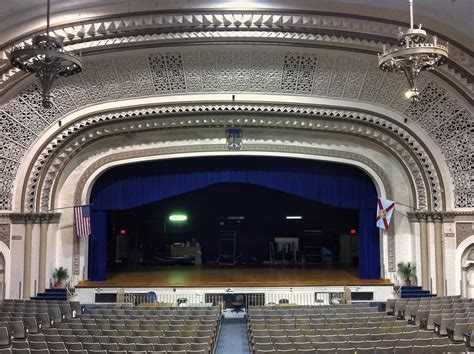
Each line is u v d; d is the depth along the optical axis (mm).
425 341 9789
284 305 16250
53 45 10281
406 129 17875
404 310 14219
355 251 27250
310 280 20000
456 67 15445
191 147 19844
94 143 19812
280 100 17500
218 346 13180
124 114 17938
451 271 18016
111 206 20797
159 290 18969
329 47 15781
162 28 14930
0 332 11125
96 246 20469
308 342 9852
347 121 18703
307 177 21062
